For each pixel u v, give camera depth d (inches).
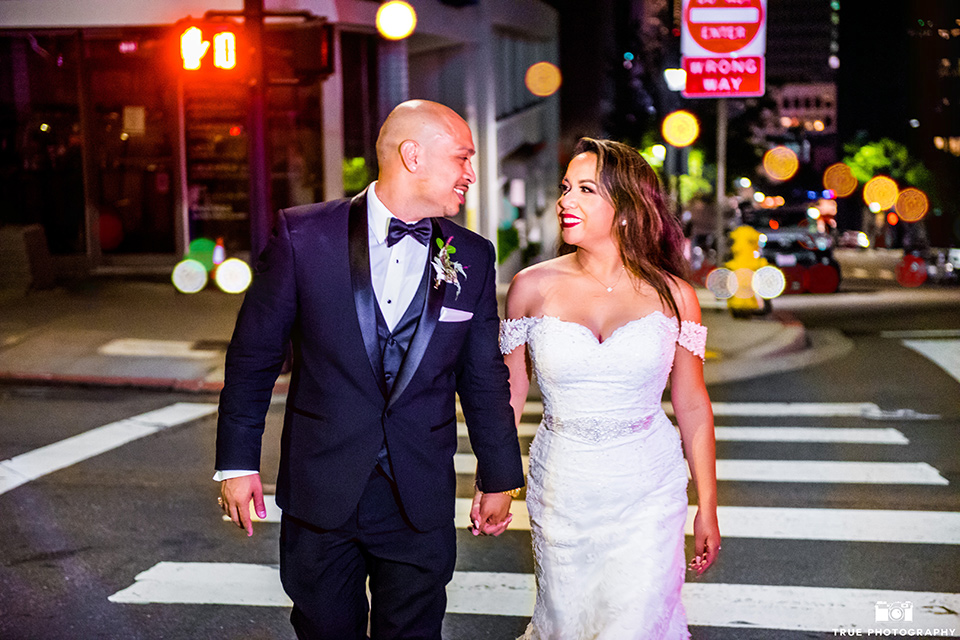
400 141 126.3
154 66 778.8
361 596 134.7
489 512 140.3
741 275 703.7
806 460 337.4
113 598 211.5
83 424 384.2
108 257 797.2
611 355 143.5
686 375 151.6
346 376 126.5
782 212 2534.5
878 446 358.3
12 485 299.7
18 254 684.7
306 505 126.6
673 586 143.3
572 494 145.0
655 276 148.4
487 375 136.7
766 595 214.5
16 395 438.0
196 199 790.5
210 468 320.5
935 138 2839.6
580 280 151.0
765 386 482.0
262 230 458.6
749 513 275.7
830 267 1006.4
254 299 127.3
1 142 781.3
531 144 1501.0
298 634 134.3
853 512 276.1
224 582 221.3
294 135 784.9
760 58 756.6
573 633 144.3
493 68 1107.9
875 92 3211.1
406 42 901.8
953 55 2834.6
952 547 245.4
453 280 129.6
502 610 208.1
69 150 786.2
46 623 197.6
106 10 743.1
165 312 622.2
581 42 1791.3
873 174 2898.6
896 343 625.6
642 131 1792.6
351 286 126.0
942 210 2625.5
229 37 438.9
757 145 1946.4
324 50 447.5
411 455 127.7
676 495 146.5
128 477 309.3
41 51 773.9
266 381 128.8
